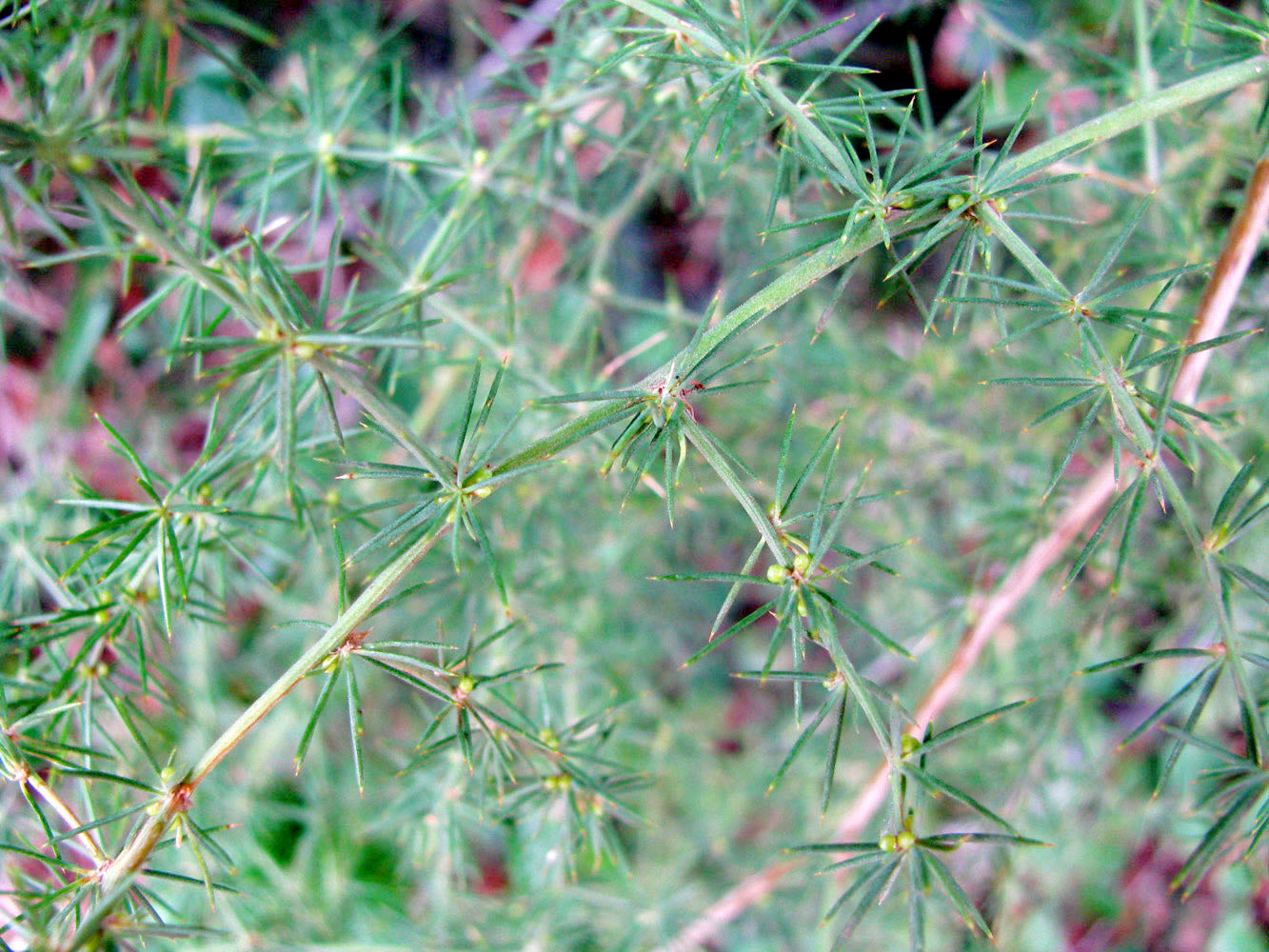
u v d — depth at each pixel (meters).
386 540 0.11
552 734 0.13
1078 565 0.11
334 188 0.15
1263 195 0.13
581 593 0.20
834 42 0.23
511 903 0.19
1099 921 0.23
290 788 0.22
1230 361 0.18
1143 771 0.22
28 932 0.12
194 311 0.15
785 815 0.23
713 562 0.25
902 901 0.19
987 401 0.20
